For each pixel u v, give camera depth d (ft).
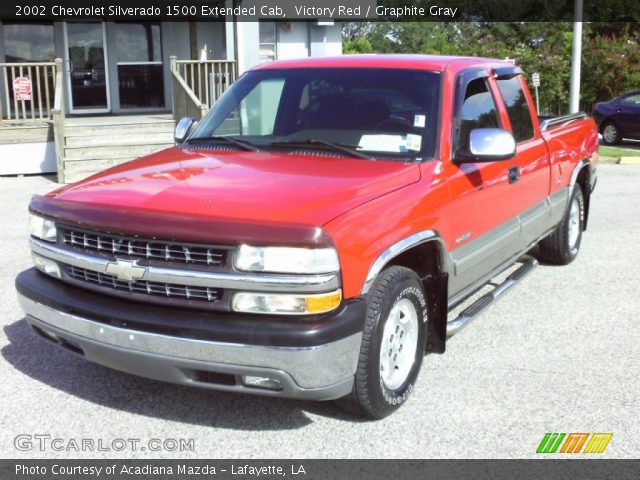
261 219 11.20
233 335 10.98
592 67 97.50
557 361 15.88
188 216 11.34
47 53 55.77
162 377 11.75
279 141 15.38
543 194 20.26
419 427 12.83
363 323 11.68
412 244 12.90
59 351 16.22
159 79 58.49
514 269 23.27
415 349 13.69
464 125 15.61
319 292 11.00
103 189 12.94
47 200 13.05
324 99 15.90
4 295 20.21
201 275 11.15
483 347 16.71
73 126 45.85
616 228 29.94
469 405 13.67
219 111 17.22
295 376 11.06
